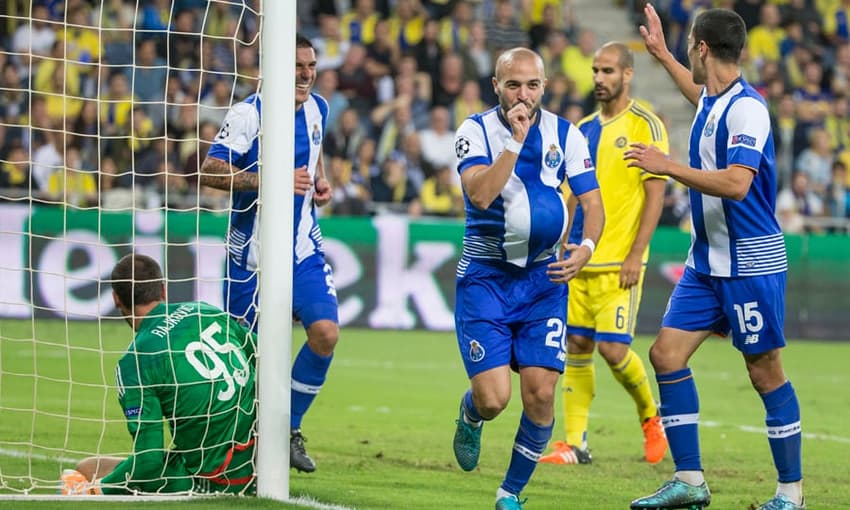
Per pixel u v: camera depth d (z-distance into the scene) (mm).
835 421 28422
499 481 19250
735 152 15891
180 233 46375
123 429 23219
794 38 64438
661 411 17047
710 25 16469
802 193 57156
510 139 14930
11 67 51094
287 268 16297
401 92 56562
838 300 51094
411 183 53281
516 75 15289
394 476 19406
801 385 36000
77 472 16766
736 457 22812
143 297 16750
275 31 16234
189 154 49812
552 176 15961
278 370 16234
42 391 29109
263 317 16219
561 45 61719
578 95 57875
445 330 48938
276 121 16250
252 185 18281
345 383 33250
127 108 50375
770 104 59781
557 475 20500
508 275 16016
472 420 17422
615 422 27844
